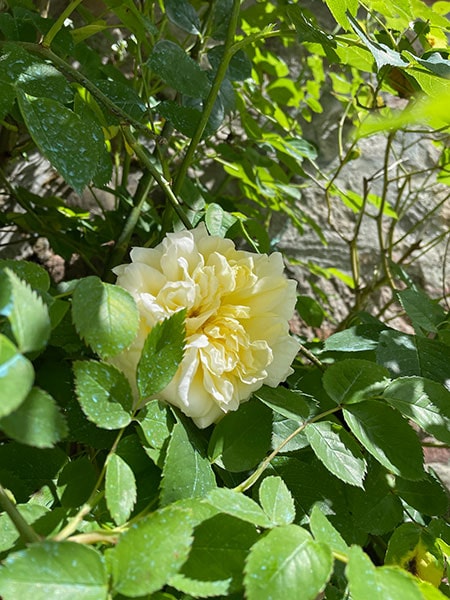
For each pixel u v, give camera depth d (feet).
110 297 0.60
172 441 0.64
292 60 1.78
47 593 0.41
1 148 1.24
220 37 1.15
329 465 0.71
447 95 0.23
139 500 0.64
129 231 1.11
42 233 1.29
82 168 0.67
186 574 0.49
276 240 1.67
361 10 1.54
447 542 0.77
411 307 0.97
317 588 0.46
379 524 0.78
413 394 0.74
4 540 0.55
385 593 0.46
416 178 1.83
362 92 1.56
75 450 1.02
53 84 0.73
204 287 0.72
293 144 1.47
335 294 1.76
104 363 0.57
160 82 1.51
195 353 0.68
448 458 1.51
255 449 0.72
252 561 0.47
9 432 0.41
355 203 1.48
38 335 0.45
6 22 0.93
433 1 1.53
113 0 1.02
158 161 1.19
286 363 0.78
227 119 1.72
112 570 0.45
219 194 1.65
